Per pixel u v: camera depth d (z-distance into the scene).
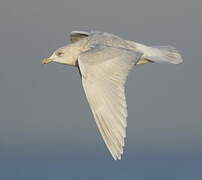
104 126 11.52
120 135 11.38
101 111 11.67
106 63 12.39
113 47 13.13
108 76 12.12
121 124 11.47
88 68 12.30
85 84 12.04
